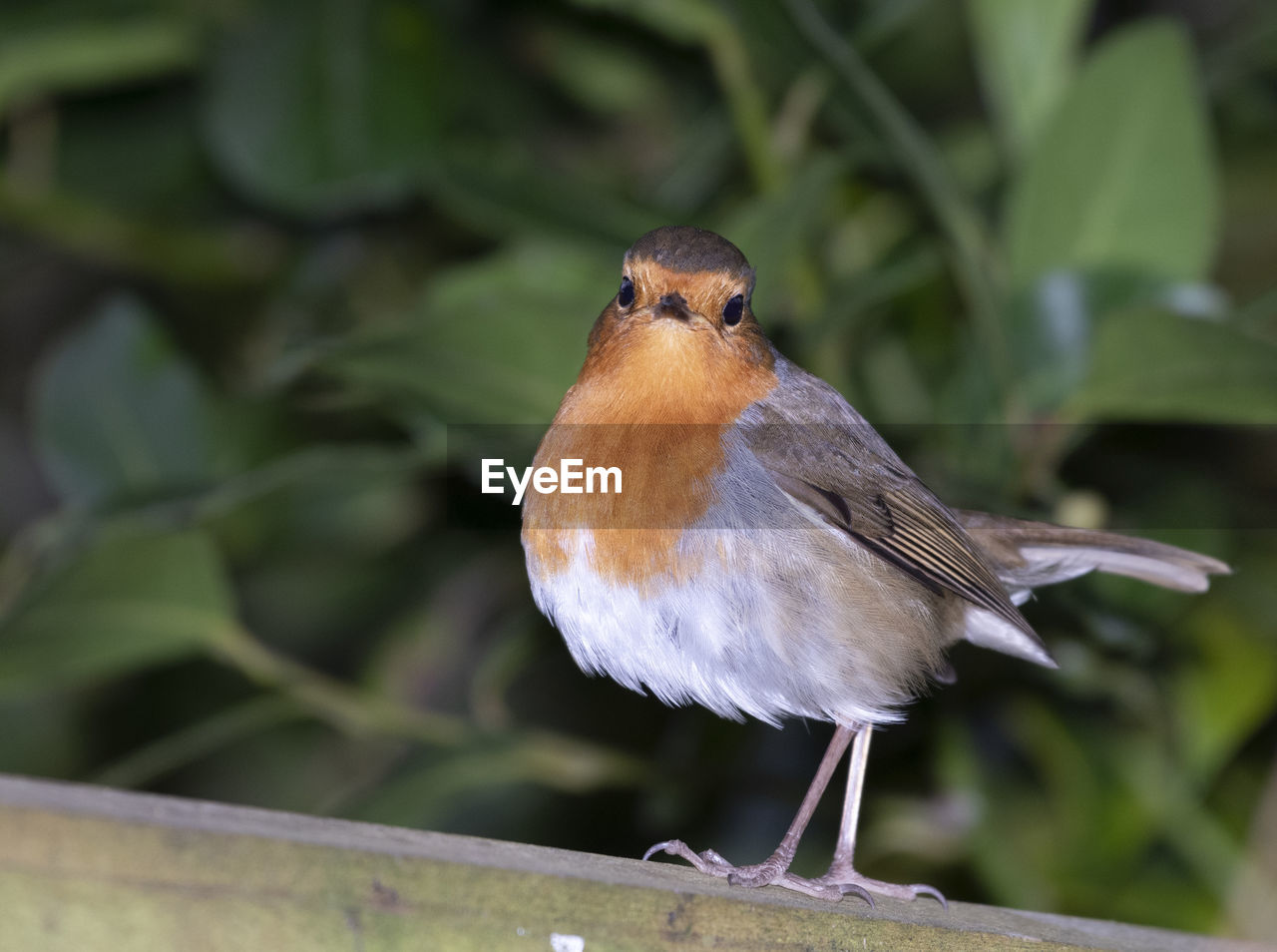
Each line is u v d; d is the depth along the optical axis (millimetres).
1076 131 9906
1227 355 8523
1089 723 10555
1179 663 10367
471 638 13055
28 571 10469
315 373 11172
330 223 13000
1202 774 10266
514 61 13359
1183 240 9930
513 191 10523
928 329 12172
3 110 12672
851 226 12242
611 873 6336
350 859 5836
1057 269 9977
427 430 10047
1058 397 9742
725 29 10711
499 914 5957
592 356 8047
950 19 12930
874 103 9180
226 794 13391
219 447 11727
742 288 8094
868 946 6480
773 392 8125
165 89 13188
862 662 7727
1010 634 8875
